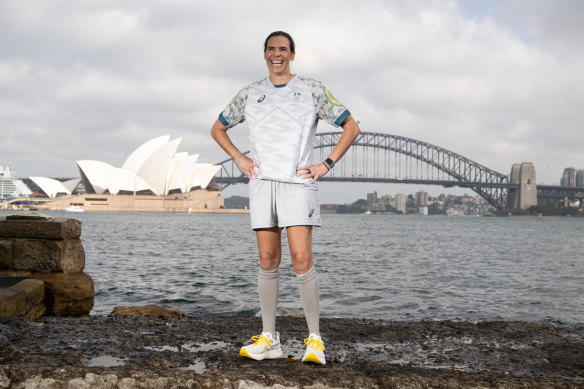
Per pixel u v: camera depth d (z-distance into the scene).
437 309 7.70
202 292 9.34
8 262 4.91
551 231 64.62
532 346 3.53
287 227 2.62
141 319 4.29
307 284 2.65
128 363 2.51
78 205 126.81
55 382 2.16
